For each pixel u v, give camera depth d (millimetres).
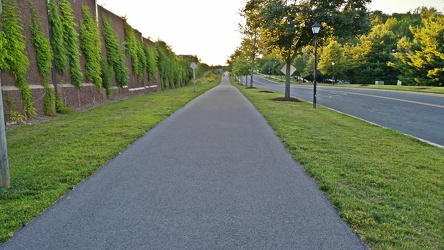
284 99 18812
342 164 5055
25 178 4223
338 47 53312
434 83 36438
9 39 8555
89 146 6137
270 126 8844
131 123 8961
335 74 56406
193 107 13875
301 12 16422
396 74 51250
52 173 4453
